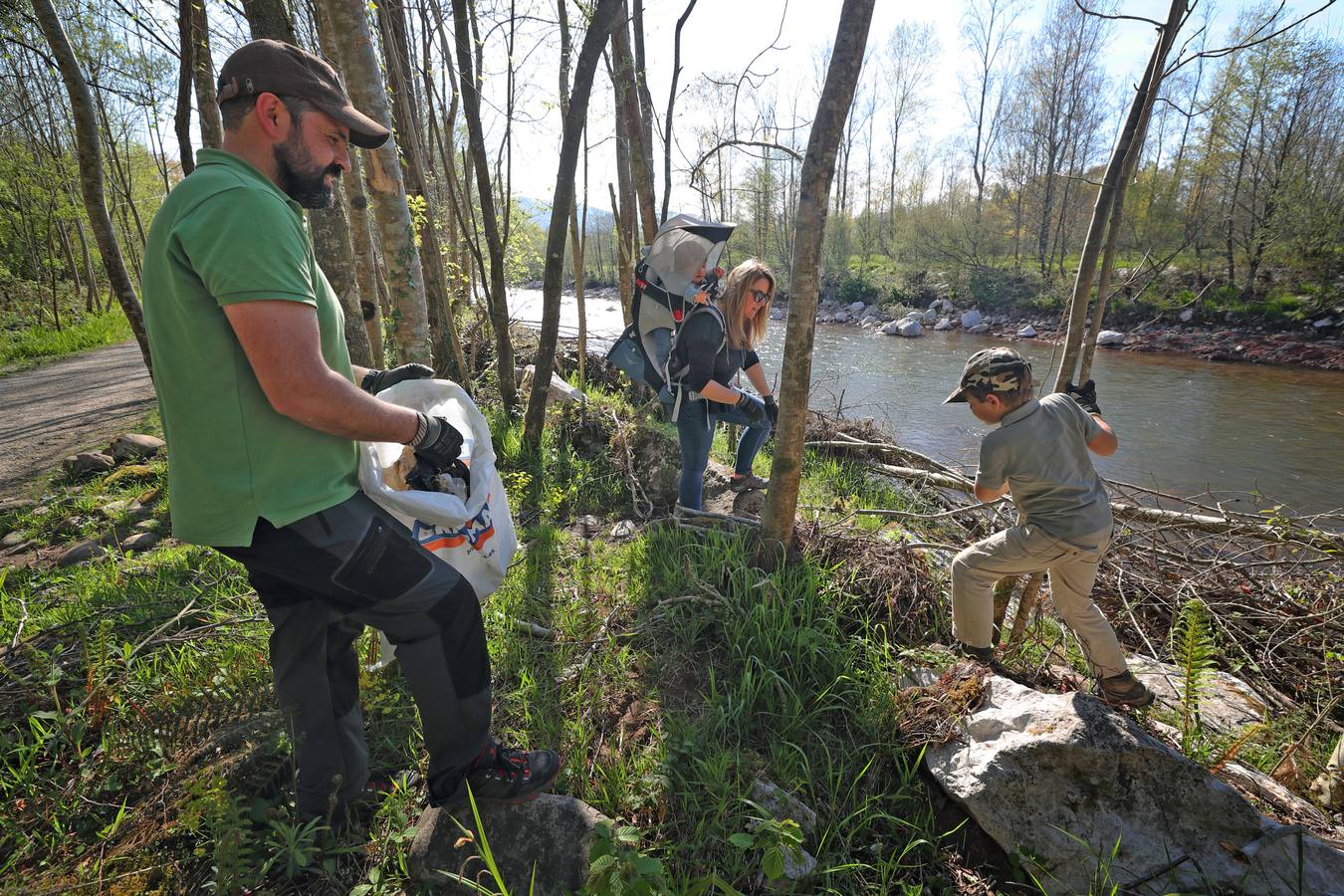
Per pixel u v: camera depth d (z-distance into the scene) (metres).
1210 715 2.93
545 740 2.17
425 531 1.80
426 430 1.60
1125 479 8.33
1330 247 18.05
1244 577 4.04
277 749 1.84
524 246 8.98
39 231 17.80
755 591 2.88
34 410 8.45
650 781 2.01
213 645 2.55
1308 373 14.54
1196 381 14.00
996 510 4.42
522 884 1.68
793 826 1.58
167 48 5.10
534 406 4.80
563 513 4.24
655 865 1.44
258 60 1.41
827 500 4.45
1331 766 2.48
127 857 1.70
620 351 3.70
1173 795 2.02
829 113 2.37
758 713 2.40
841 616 2.85
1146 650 3.66
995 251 28.17
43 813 1.86
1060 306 22.11
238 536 1.45
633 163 5.47
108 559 3.74
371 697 2.23
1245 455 9.19
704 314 3.25
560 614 2.88
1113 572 4.10
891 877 1.94
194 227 1.29
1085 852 1.96
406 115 5.54
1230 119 18.77
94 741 2.15
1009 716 2.28
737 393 3.35
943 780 2.16
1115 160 2.68
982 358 2.52
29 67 12.47
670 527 3.66
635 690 2.48
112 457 5.88
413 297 4.28
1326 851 1.93
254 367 1.33
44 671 2.27
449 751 1.71
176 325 1.37
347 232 4.01
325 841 1.77
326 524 1.47
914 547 3.36
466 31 4.68
